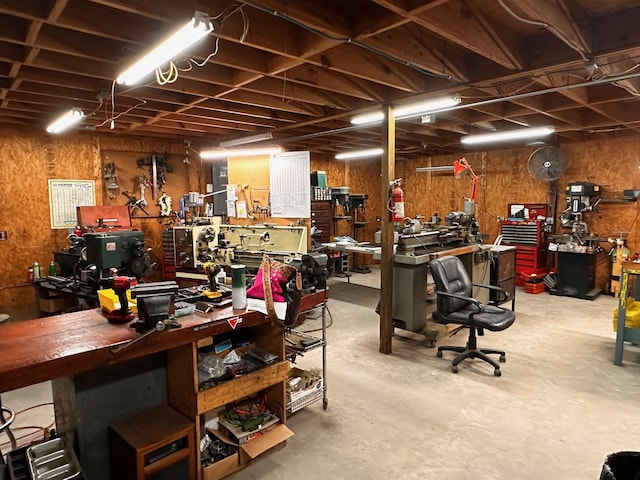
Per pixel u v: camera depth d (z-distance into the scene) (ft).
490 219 25.49
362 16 7.80
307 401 9.00
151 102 13.74
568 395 10.04
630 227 20.36
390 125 12.53
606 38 8.46
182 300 7.70
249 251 13.35
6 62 9.88
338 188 24.73
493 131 19.08
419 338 14.32
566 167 21.77
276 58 9.85
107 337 5.89
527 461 7.52
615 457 5.52
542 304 18.94
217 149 19.75
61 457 5.98
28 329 6.26
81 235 13.88
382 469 7.32
